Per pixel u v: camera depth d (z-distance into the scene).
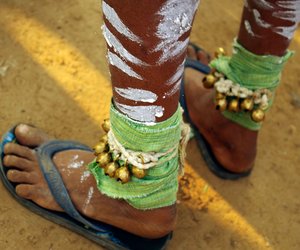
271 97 1.33
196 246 1.37
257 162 1.60
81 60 1.65
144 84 0.89
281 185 1.57
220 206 1.47
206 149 1.54
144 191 1.11
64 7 1.77
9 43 1.62
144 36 0.79
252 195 1.52
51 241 1.26
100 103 1.58
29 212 1.29
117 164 1.09
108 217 1.23
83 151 1.31
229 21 2.01
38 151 1.29
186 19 0.79
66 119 1.51
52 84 1.57
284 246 1.44
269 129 1.71
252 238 1.43
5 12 1.70
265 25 1.17
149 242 1.26
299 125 1.76
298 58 1.99
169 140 1.01
